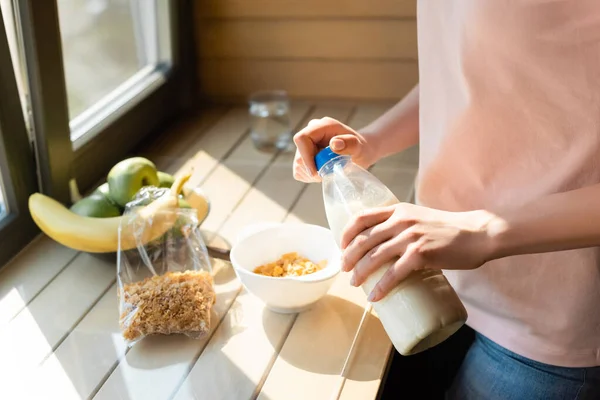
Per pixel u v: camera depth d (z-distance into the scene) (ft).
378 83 5.91
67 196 4.52
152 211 3.66
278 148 5.27
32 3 3.84
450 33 3.14
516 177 3.18
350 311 3.41
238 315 3.40
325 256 3.59
